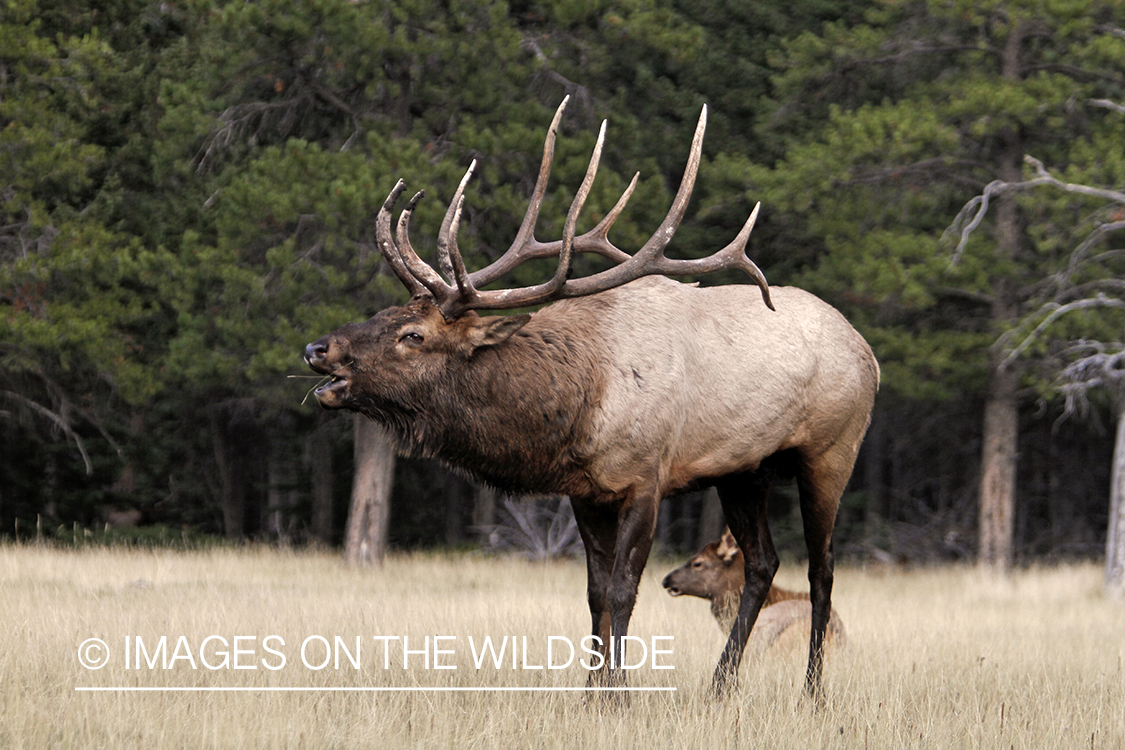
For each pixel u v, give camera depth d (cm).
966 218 4950
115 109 4781
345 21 4047
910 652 1923
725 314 1554
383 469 4759
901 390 4741
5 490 6084
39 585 2786
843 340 1627
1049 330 4438
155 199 5066
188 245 4266
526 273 4084
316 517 7238
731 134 5538
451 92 4278
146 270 4334
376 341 1369
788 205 4684
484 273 1456
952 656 1936
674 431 1473
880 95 5444
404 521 8181
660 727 1309
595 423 1431
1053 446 6525
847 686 1579
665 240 1456
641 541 1448
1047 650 2095
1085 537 6769
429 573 4228
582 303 1492
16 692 1322
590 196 4059
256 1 4253
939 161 4750
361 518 4709
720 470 1544
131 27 5150
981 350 4725
